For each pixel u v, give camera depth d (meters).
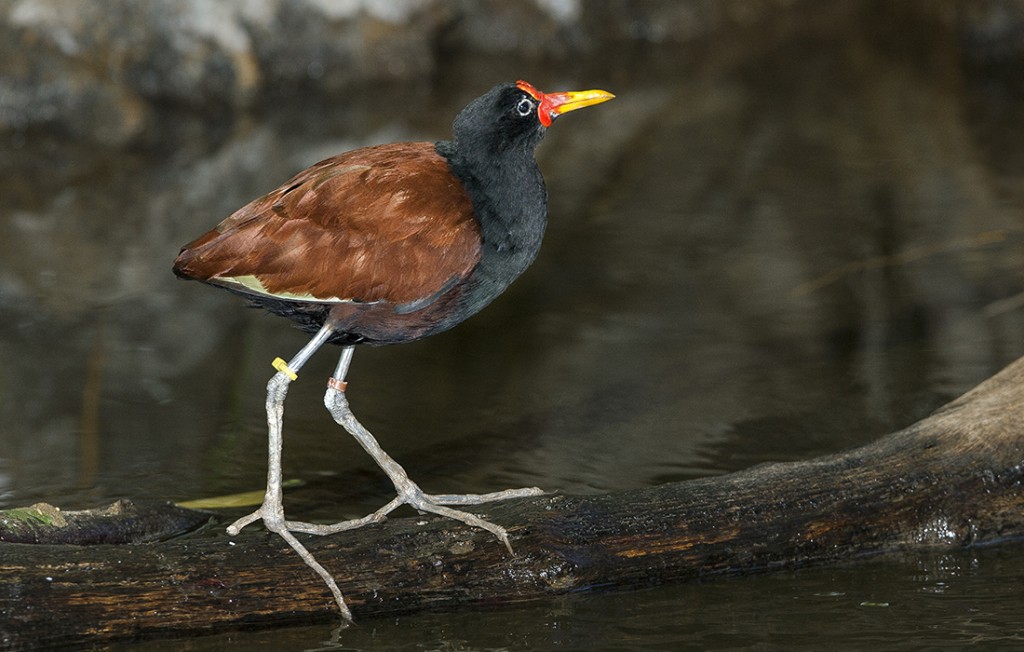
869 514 8.41
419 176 7.95
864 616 7.87
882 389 11.86
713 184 19.34
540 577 7.97
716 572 8.30
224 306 14.52
